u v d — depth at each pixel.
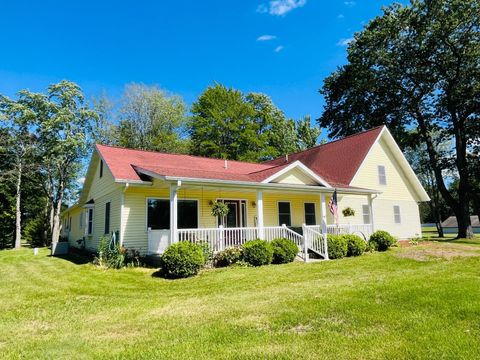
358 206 20.27
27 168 28.77
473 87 22.89
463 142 24.25
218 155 36.66
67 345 4.59
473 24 22.75
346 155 22.09
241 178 13.58
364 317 5.21
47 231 31.09
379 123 29.67
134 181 12.70
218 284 8.51
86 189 19.56
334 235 13.63
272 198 17.12
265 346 4.22
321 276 9.10
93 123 29.95
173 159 17.75
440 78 24.88
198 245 10.59
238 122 37.34
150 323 5.49
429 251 13.65
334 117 33.47
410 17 24.52
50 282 9.66
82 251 18.81
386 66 26.61
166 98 37.28
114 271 10.96
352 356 3.81
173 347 4.32
